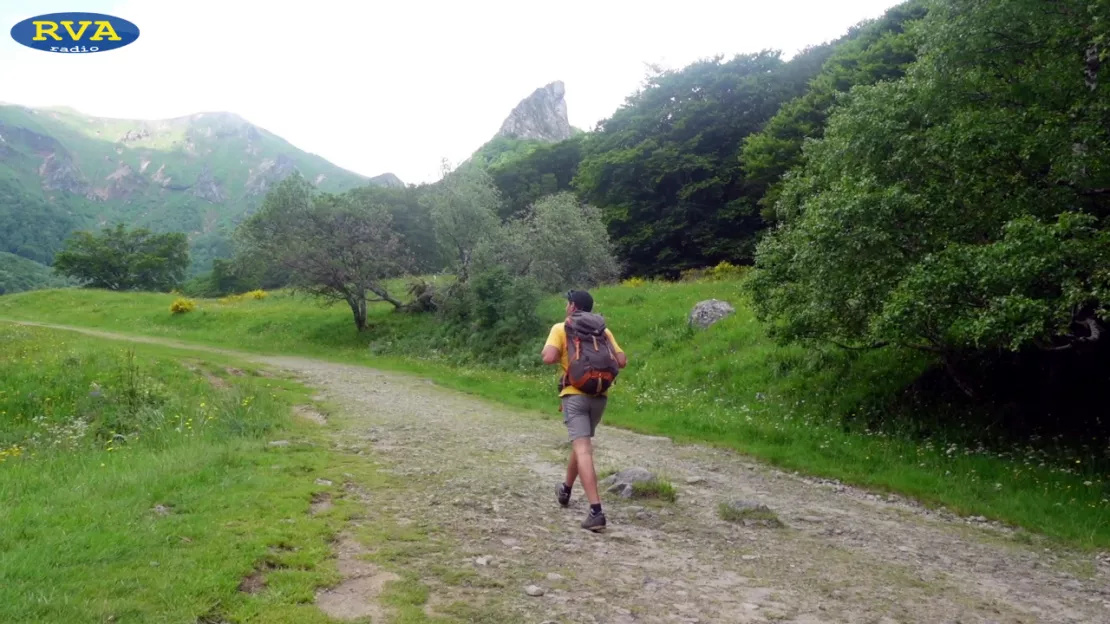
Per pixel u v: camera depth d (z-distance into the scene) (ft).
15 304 135.64
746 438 32.91
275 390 44.57
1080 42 27.96
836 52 120.78
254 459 21.49
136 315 119.34
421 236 169.37
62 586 10.71
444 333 79.61
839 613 12.50
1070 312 24.52
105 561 11.92
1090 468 26.27
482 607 11.47
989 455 28.71
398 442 27.78
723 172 127.95
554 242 89.61
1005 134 28.02
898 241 29.50
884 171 32.53
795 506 21.74
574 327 16.85
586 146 180.34
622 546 15.55
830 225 30.40
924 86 31.86
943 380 36.42
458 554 14.15
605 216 137.49
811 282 32.81
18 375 37.11
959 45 30.14
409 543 14.67
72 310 128.06
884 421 34.55
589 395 16.81
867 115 33.12
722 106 138.10
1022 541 19.72
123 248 231.50
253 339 92.99
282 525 14.75
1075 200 27.68
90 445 26.35
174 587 10.96
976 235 29.63
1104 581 16.46
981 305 25.86
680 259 132.67
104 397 34.45
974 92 31.32
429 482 20.79
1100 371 32.89
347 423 32.50
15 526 13.39
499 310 72.69
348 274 88.94
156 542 12.98
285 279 99.04
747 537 17.25
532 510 18.11
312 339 90.94
